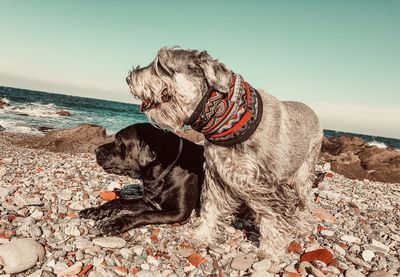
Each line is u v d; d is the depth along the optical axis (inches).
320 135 48.4
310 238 49.1
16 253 34.0
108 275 34.4
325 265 41.0
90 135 147.0
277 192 40.3
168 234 45.5
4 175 67.5
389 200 91.0
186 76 35.0
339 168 139.4
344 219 60.4
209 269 38.3
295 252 44.3
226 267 39.2
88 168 81.5
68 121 323.0
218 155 37.1
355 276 39.0
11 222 42.9
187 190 48.4
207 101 34.6
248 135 35.5
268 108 37.9
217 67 34.2
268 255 41.0
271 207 39.5
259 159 36.7
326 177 116.3
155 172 48.6
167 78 35.4
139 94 36.8
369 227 58.6
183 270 37.8
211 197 43.3
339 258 44.4
